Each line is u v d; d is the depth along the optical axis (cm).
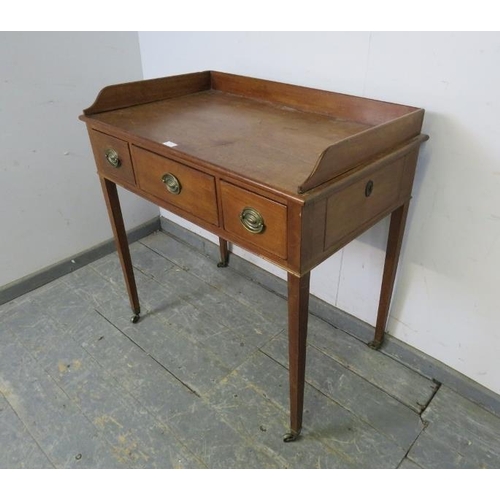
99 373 134
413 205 112
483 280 107
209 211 95
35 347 144
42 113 151
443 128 98
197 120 113
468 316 115
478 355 117
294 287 86
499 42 83
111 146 113
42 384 131
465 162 98
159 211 208
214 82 141
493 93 88
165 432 116
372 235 125
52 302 164
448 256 111
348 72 109
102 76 163
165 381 131
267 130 105
